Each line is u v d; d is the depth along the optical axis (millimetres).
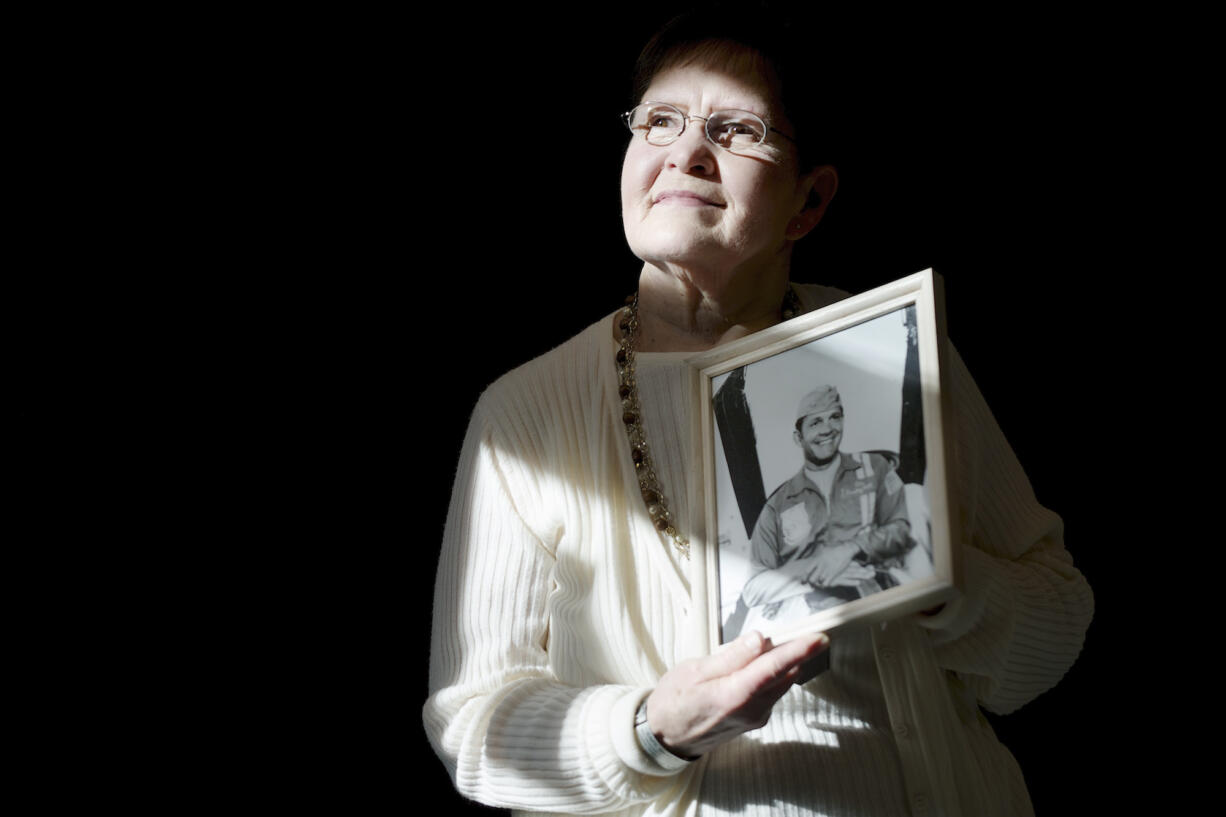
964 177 4535
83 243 4152
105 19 4215
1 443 3920
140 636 3893
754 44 1600
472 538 1628
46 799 3670
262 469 4172
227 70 4344
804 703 1474
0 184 4074
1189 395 4340
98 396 4062
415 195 4480
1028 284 4484
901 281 1383
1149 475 4312
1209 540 4227
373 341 4379
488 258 4496
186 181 4301
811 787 1423
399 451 4297
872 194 4547
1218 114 4430
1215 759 4047
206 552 4039
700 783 1438
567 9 4477
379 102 4461
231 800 3824
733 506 1443
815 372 1424
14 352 3994
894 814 1434
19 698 3727
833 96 1631
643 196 1588
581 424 1609
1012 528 1618
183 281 4242
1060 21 4473
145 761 3787
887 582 1310
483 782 1489
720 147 1562
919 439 1331
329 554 4148
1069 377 4418
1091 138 4492
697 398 1500
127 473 4031
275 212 4379
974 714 1630
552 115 4535
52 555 3879
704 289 1605
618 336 1677
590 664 1549
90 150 4199
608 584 1532
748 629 1383
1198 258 4410
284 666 3996
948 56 4543
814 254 4523
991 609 1478
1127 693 4152
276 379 4262
